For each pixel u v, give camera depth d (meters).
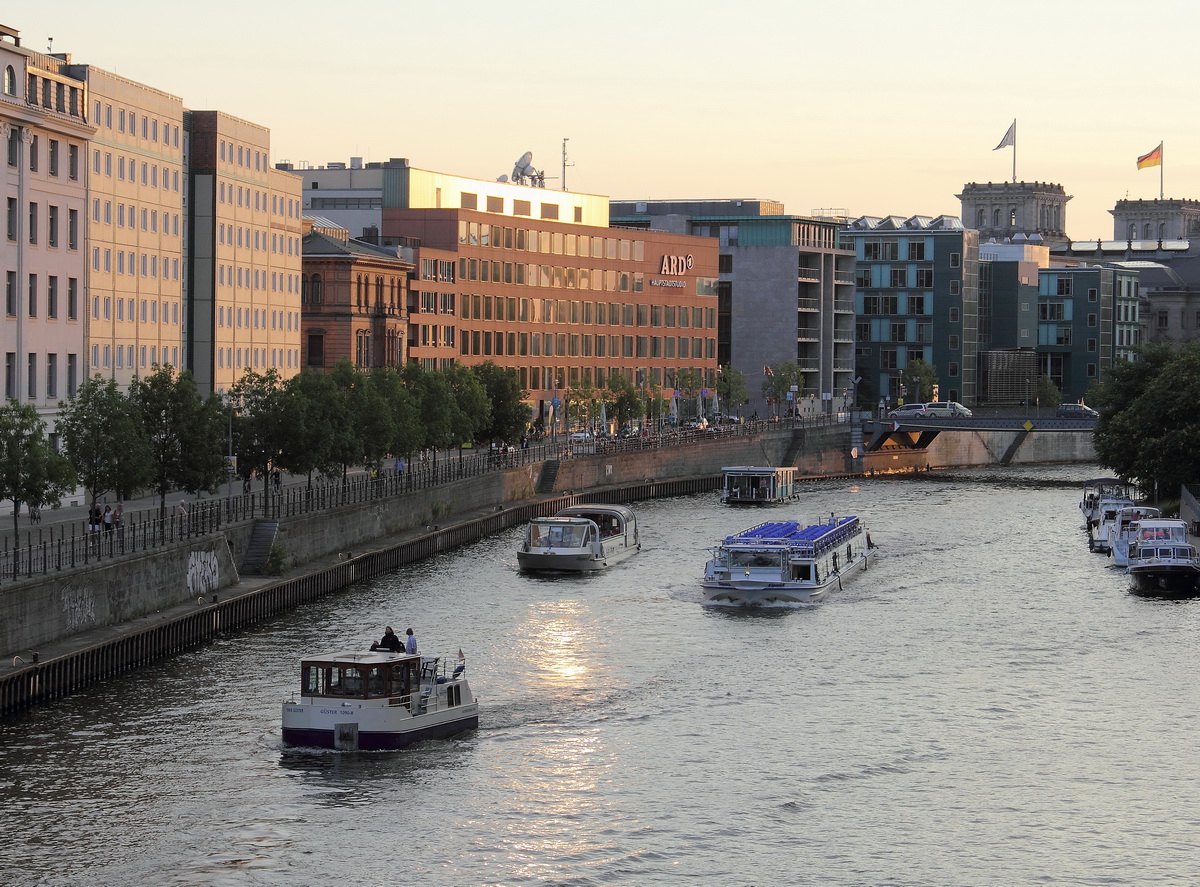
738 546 126.00
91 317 147.12
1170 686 98.19
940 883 68.25
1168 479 164.12
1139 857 71.19
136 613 100.69
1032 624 116.81
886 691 96.62
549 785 78.75
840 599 127.38
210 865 68.38
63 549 102.31
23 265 128.38
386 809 74.94
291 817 73.69
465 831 72.69
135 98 155.88
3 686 84.06
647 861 69.94
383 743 82.38
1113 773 81.56
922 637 112.12
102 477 111.31
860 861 70.31
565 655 104.94
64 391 135.75
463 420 180.12
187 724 85.31
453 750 83.75
